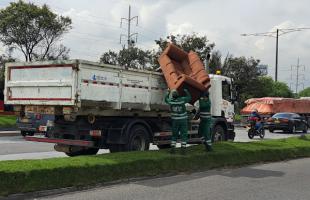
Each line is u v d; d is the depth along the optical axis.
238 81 54.75
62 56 45.06
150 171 10.95
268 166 13.85
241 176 11.61
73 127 13.57
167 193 9.12
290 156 16.02
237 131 36.28
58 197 8.57
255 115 26.42
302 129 34.53
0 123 29.55
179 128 12.84
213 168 12.70
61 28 43.88
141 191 9.28
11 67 13.94
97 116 13.31
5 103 14.05
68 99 12.39
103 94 12.84
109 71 13.01
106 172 9.95
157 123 15.02
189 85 13.81
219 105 17.88
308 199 8.87
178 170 11.66
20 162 9.56
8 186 8.23
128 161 10.57
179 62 15.50
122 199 8.49
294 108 43.06
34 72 13.33
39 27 42.59
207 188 9.77
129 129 13.54
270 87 65.44
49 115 13.62
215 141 17.42
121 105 13.39
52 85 12.77
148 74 14.35
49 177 8.88
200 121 13.95
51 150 16.95
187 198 8.69
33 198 8.41
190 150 13.67
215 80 17.84
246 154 14.15
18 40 42.41
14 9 41.94
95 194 8.90
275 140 18.73
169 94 13.45
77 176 9.36
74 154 14.59
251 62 57.28
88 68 12.47
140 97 14.06
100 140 13.66
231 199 8.70
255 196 9.04
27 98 13.51
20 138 22.80
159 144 15.12
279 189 9.86
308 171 12.83
